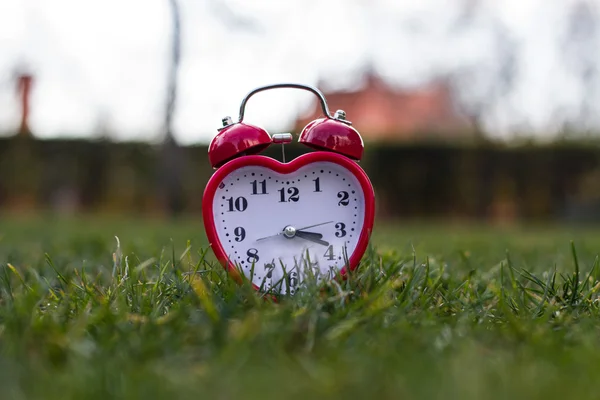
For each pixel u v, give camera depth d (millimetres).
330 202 513
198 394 318
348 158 513
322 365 353
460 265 701
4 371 344
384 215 3184
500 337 411
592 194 3092
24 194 3043
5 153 3000
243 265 505
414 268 526
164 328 407
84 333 407
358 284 490
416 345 382
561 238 1444
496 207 3150
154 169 3041
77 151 3033
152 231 1421
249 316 408
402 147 3141
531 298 505
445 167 3141
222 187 507
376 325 412
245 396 315
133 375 338
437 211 3166
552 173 3100
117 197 3064
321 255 508
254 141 504
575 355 369
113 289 512
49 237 1148
